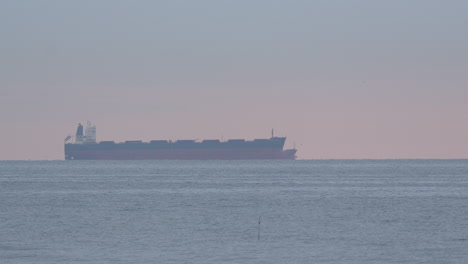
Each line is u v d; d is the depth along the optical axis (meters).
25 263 165.62
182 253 178.62
